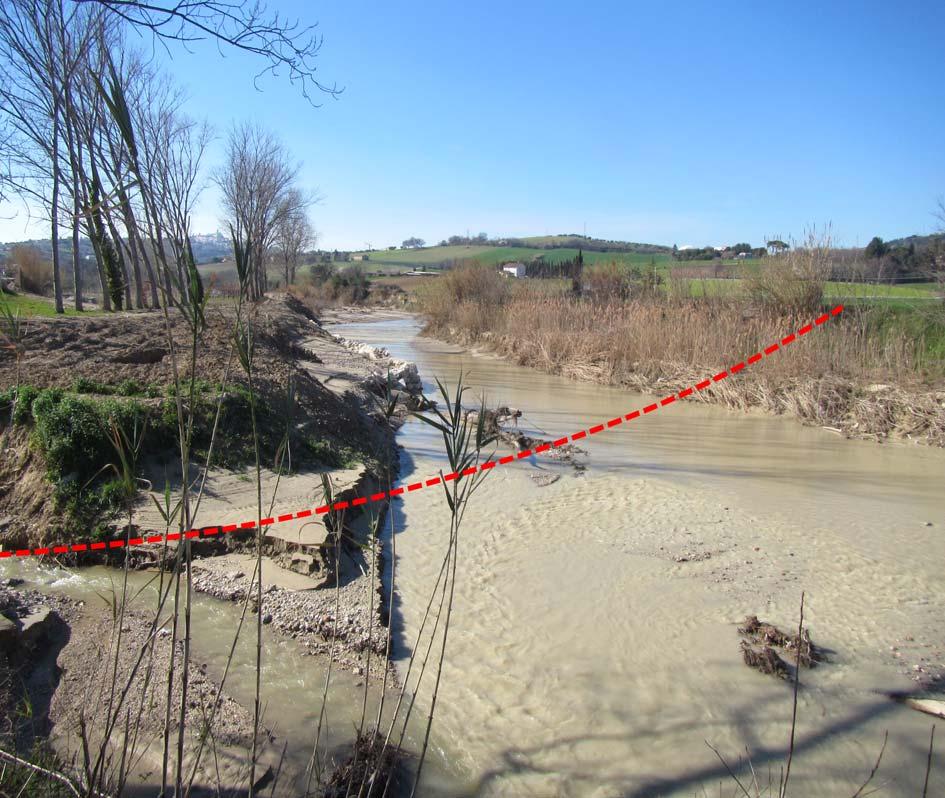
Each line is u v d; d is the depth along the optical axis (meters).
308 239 60.16
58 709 4.04
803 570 5.88
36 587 5.60
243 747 3.80
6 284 24.55
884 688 4.30
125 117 2.30
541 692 4.36
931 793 3.50
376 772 3.33
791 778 3.62
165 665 4.52
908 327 13.96
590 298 22.56
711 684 4.37
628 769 3.73
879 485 8.34
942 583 5.62
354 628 4.97
